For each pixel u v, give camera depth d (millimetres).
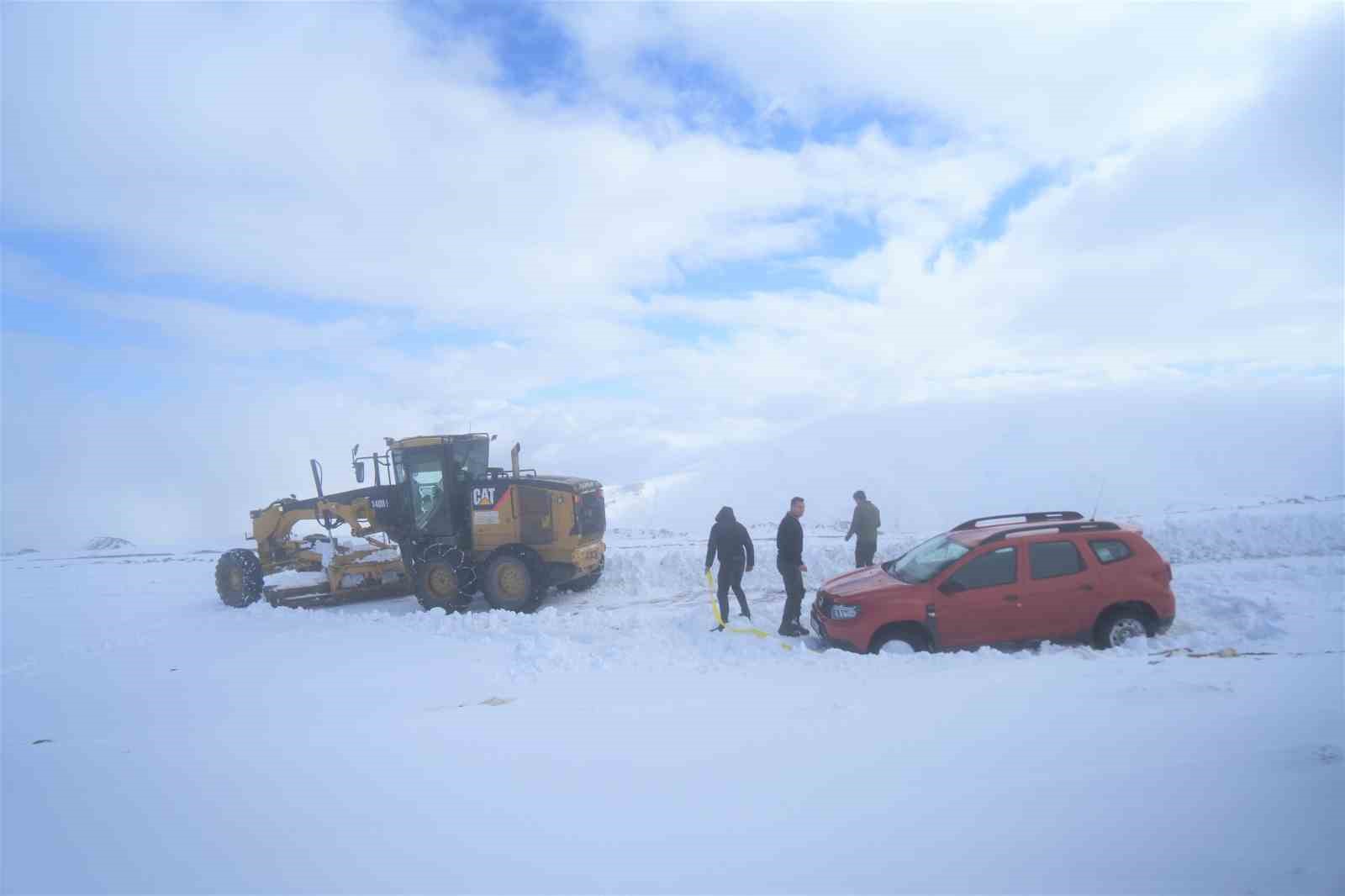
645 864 3521
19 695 8531
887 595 8656
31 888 3625
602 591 14250
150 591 17047
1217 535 14078
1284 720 4523
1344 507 16359
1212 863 3170
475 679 7965
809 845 3588
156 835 4160
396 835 3988
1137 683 5719
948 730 4965
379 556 14414
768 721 5582
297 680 8398
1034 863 3271
